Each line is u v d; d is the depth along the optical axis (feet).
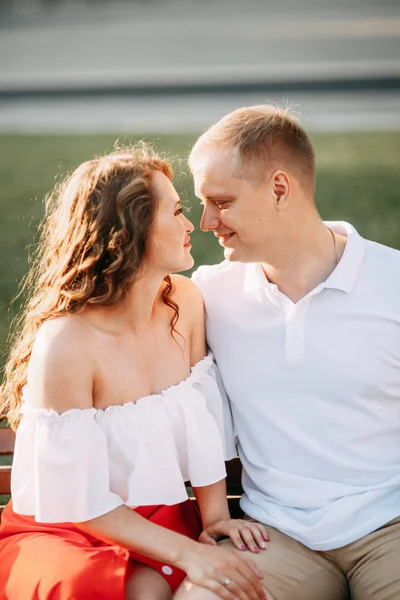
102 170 6.97
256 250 7.45
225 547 6.99
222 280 7.84
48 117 38.65
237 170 7.18
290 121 7.43
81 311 7.06
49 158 31.42
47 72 46.73
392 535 7.05
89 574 6.48
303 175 7.36
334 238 7.62
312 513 7.22
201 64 46.96
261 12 60.75
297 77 43.06
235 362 7.62
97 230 6.90
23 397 7.26
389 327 7.20
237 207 7.27
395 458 7.34
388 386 7.26
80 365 6.97
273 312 7.45
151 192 6.95
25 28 58.39
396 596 6.87
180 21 59.36
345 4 61.00
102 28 57.93
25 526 7.31
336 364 7.24
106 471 6.90
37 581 6.57
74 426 6.81
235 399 7.64
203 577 6.56
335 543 7.09
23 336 7.73
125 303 7.16
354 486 7.25
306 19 57.47
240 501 7.74
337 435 7.31
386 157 30.73
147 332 7.34
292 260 7.48
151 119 37.58
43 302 7.33
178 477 7.16
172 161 7.88
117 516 6.82
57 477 6.77
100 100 41.68
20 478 7.05
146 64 47.67
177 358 7.50
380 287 7.27
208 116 37.65
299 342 7.32
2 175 29.22
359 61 45.55
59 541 6.97
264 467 7.51
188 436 7.28
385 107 38.37
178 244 7.07
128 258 6.87
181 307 7.63
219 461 7.43
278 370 7.42
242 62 46.83
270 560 7.02
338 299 7.27
